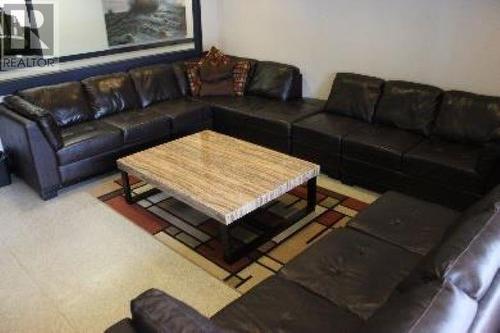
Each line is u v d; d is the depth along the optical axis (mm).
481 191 2775
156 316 1192
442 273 1195
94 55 4566
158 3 4910
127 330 1337
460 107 3260
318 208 3236
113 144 3818
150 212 3293
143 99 4543
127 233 3027
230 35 5363
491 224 1396
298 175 2816
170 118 4207
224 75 4797
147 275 2588
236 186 2697
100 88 4277
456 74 3525
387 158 3211
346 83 3965
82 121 4090
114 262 2719
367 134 3471
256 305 1729
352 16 4031
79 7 4324
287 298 1763
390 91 3678
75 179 3682
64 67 4375
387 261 1958
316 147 3678
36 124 3332
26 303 2402
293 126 3801
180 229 3057
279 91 4488
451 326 1077
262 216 3152
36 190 3602
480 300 1236
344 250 2051
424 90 3502
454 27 3414
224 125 4480
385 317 1120
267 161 3055
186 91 4898
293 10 4512
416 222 2236
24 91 3922
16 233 3070
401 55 3807
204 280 2523
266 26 4863
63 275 2617
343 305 1718
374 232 2184
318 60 4473
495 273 1298
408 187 3164
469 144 3195
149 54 5016
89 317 2285
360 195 3420
